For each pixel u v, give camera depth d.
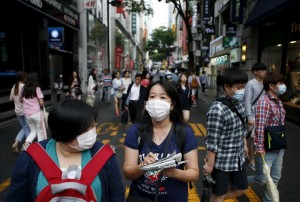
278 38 11.87
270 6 10.80
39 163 1.55
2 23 11.13
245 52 15.21
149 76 7.80
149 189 2.16
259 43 14.23
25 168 1.58
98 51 28.41
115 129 8.85
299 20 9.88
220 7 21.52
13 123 9.50
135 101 7.81
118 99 11.09
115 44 41.66
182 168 2.22
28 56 12.97
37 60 13.30
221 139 2.87
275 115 3.37
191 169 2.13
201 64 30.12
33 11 11.78
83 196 1.47
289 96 10.78
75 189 1.44
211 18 22.75
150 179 2.15
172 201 2.14
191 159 2.18
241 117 2.91
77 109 1.58
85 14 21.55
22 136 6.34
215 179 2.94
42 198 1.46
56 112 1.57
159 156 2.16
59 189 1.43
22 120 6.24
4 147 6.72
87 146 1.61
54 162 1.58
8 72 11.36
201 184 4.65
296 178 4.96
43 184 1.52
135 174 2.11
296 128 9.23
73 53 19.64
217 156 2.90
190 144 2.20
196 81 14.73
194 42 33.56
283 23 11.36
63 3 15.48
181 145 2.18
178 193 2.15
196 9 31.44
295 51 10.40
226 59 19.84
